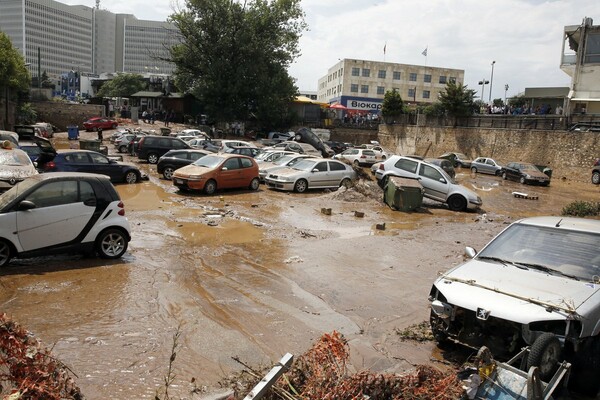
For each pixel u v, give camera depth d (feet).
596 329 16.21
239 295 25.00
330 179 70.79
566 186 103.55
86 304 22.18
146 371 16.26
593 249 19.65
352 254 35.24
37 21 435.12
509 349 16.60
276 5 167.53
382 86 292.61
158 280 26.43
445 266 33.63
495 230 50.11
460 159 133.90
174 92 214.28
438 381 13.03
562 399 15.56
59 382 12.06
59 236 27.99
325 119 195.21
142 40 508.94
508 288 17.80
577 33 125.59
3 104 131.85
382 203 63.26
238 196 61.93
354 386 12.34
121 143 107.65
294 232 41.98
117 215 30.07
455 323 18.29
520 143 129.49
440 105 174.60
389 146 186.60
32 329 19.10
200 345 18.62
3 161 44.93
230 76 162.30
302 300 24.88
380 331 21.54
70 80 311.27
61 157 61.87
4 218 26.40
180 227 41.32
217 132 155.22
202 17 164.35
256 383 12.38
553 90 168.35
